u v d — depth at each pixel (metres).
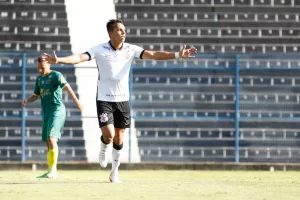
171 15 85.81
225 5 86.75
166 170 63.97
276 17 86.31
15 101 73.19
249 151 72.38
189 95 74.81
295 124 73.00
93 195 27.56
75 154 72.06
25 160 70.25
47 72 42.44
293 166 66.12
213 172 60.53
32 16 85.12
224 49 84.06
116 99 35.19
